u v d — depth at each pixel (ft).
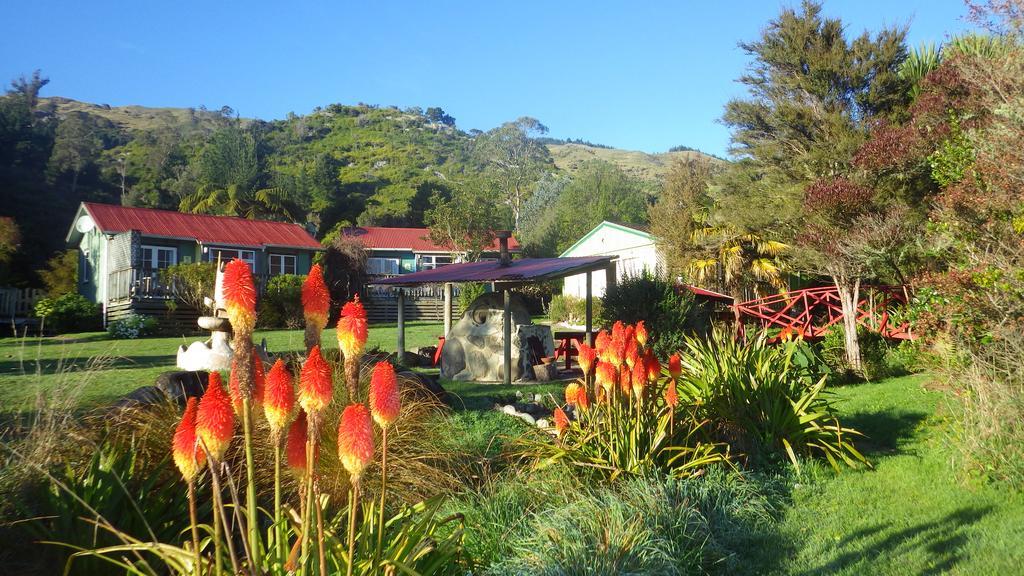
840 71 74.84
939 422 29.76
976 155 38.37
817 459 24.77
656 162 621.31
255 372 7.04
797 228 67.46
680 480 19.44
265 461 15.94
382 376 7.66
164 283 90.79
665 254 100.78
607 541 14.44
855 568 15.38
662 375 22.82
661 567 14.24
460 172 405.39
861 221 50.67
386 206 276.21
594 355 21.22
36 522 12.42
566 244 209.15
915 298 41.24
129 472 13.42
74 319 91.61
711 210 95.30
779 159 82.28
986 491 20.72
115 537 12.43
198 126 487.20
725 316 67.26
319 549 7.65
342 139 474.90
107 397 23.93
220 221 119.34
